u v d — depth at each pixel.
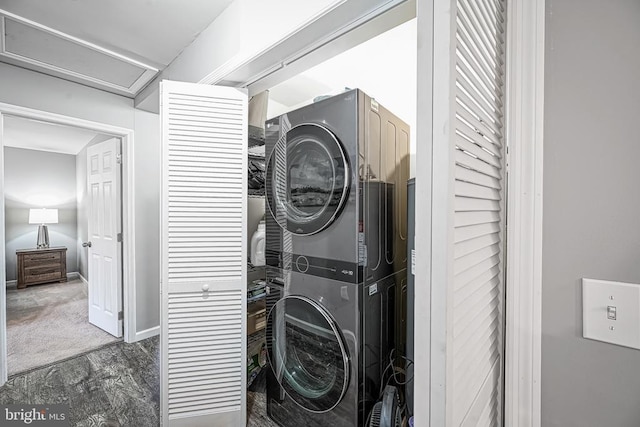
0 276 2.16
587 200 0.58
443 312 0.41
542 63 0.62
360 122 1.33
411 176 1.93
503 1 0.66
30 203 5.33
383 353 1.54
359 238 1.33
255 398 1.97
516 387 0.65
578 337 0.59
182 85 1.59
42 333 3.05
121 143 2.92
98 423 1.81
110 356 2.59
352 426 1.35
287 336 1.61
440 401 0.41
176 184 1.59
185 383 1.61
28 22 1.74
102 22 1.76
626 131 0.54
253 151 2.12
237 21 1.53
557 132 0.61
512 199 0.65
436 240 0.42
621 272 0.55
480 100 0.54
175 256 1.59
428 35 0.42
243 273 1.70
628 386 0.55
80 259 5.68
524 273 0.64
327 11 1.09
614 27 0.55
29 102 2.29
